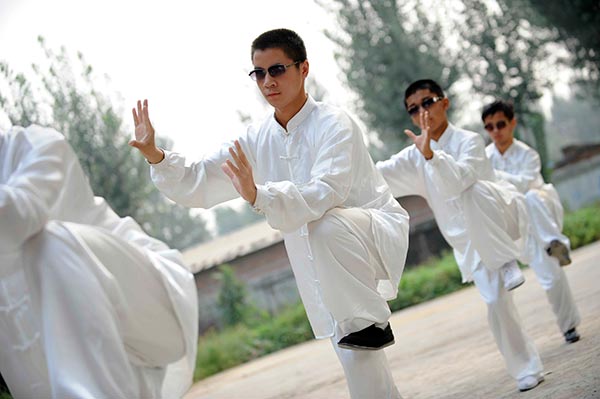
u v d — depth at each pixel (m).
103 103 24.45
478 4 30.36
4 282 3.87
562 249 7.37
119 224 4.26
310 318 4.60
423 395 6.31
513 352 5.74
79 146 24.33
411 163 6.13
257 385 12.02
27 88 22.12
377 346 4.15
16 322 3.87
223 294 25.11
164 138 30.83
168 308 4.07
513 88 30.67
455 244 6.21
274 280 27.72
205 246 33.16
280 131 4.61
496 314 5.88
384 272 4.38
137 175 25.12
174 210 54.59
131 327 3.83
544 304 10.47
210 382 16.16
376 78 29.86
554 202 7.87
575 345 6.83
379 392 4.29
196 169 4.71
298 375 11.43
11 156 3.83
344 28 29.77
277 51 4.41
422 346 10.20
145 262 4.00
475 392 5.88
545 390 5.23
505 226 6.09
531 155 8.20
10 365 3.93
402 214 4.62
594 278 12.02
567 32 30.03
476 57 30.73
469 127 31.28
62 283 3.58
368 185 4.58
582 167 37.88
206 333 26.75
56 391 3.46
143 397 3.97
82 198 4.05
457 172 5.86
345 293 4.12
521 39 30.80
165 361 4.12
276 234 27.94
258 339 21.00
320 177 4.18
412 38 29.80
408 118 29.78
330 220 4.16
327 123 4.43
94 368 3.51
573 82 31.91
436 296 21.52
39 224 3.62
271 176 4.69
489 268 5.96
